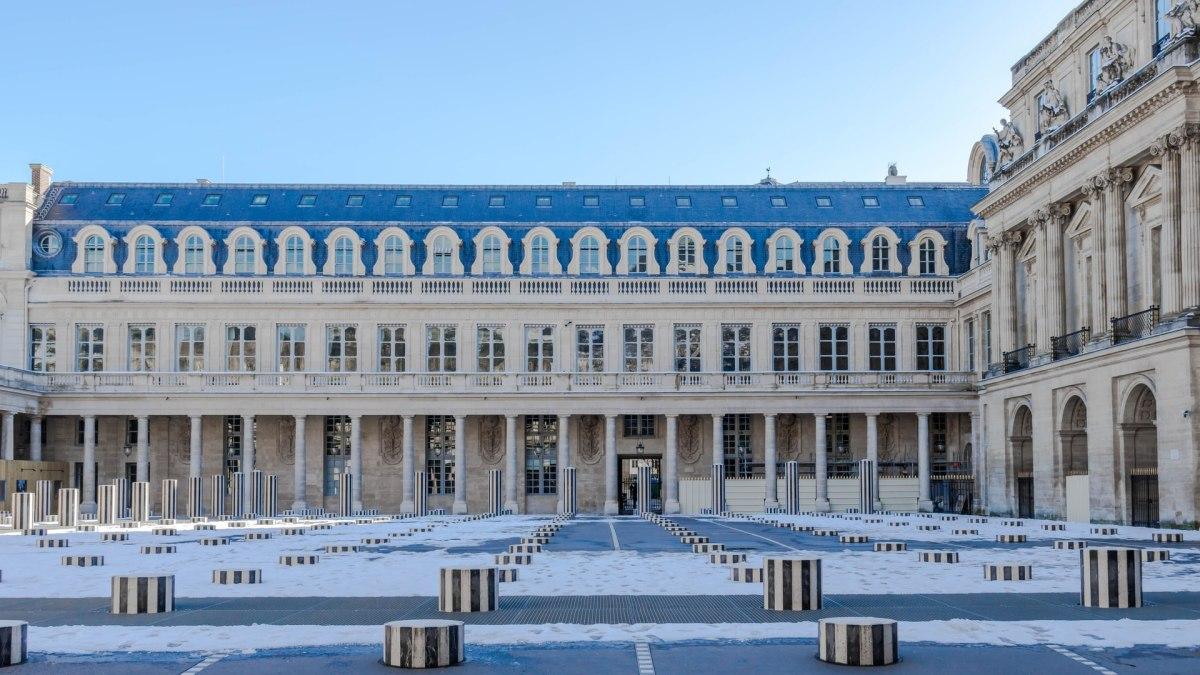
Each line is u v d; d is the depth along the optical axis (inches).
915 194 3380.9
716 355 3132.4
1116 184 2064.5
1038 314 2405.3
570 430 3174.2
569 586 863.7
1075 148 2149.4
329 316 3112.7
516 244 3184.1
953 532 1672.0
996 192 2578.7
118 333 3080.7
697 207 3331.7
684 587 852.6
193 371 3051.2
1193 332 1742.1
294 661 550.0
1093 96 2226.9
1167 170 1867.6
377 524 2250.2
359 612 726.5
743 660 542.6
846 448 3189.0
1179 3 1887.3
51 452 3127.5
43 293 3068.4
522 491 3174.2
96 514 2987.2
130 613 723.4
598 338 3149.6
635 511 3166.8
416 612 721.6
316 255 3152.1
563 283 3127.5
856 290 3132.4
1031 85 2522.1
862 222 3238.2
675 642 591.5
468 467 3161.9
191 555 1262.3
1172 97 1823.3
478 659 549.3
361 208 3307.1
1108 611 708.0
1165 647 572.4
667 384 3058.6
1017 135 2573.8
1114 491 2016.5
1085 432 2255.2
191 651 577.6
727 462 3203.7
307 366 3100.4
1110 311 2062.0
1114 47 2068.2
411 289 3115.2
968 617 682.2
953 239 3193.9
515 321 3129.9
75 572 1035.3
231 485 3164.4
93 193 3312.0
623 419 3211.1
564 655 558.3
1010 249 2605.8
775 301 3122.5
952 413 3176.7
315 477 3144.7
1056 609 717.3
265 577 964.6
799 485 3051.2
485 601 721.6
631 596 793.6
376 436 3161.9
